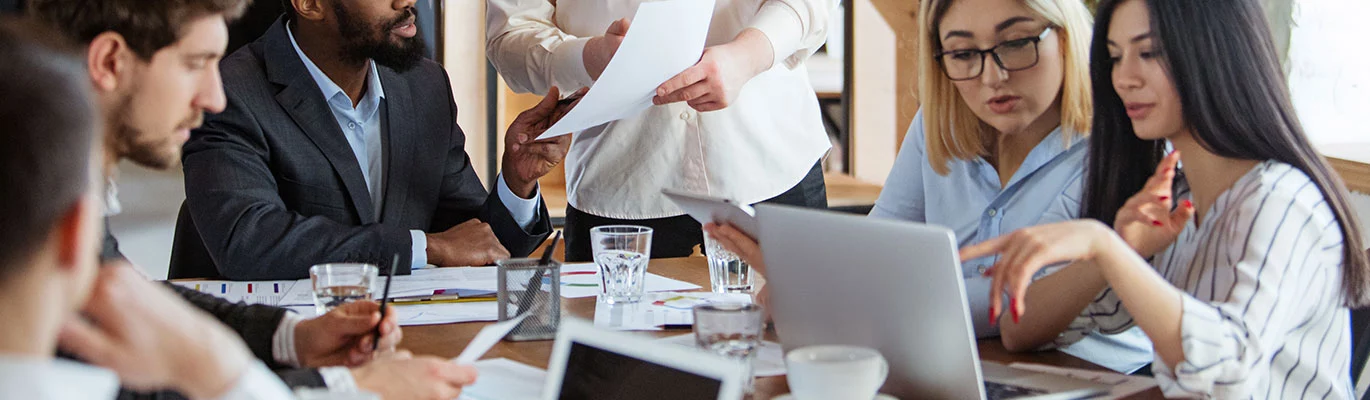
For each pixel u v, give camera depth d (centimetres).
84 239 68
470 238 220
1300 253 124
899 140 359
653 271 212
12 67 65
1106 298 144
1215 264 128
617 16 239
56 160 65
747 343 122
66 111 66
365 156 236
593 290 189
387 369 119
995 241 114
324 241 205
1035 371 132
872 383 103
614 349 110
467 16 314
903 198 198
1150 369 154
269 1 279
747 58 213
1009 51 170
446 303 176
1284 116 132
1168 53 133
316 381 115
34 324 67
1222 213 130
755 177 248
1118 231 128
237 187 210
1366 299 134
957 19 174
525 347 148
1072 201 168
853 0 350
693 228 251
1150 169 147
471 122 318
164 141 147
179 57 143
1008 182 179
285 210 211
